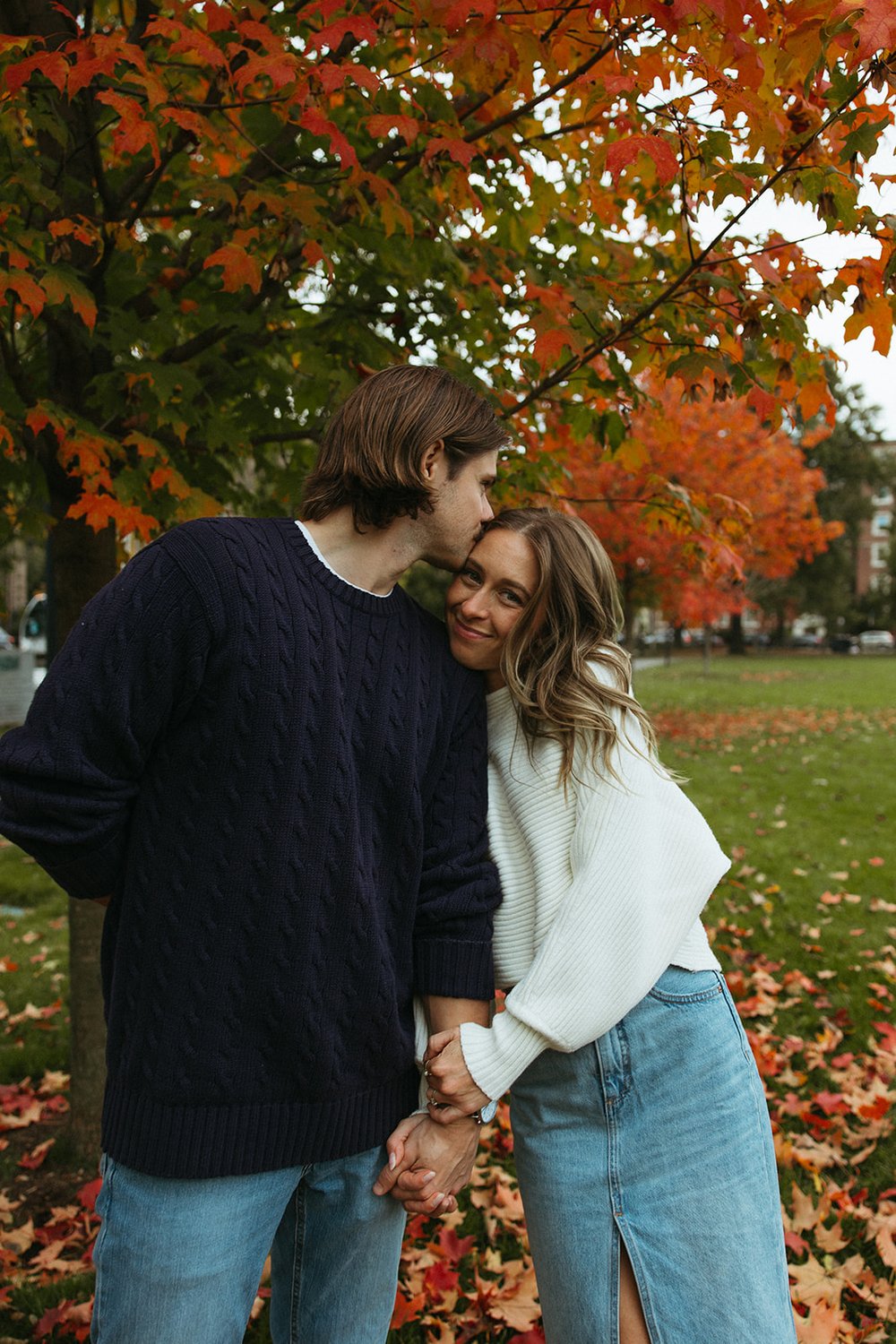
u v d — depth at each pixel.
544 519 1.47
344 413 1.33
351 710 1.29
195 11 2.09
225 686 1.20
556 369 2.47
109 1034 1.26
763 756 9.93
